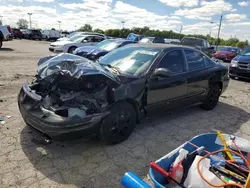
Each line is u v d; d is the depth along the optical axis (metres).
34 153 3.27
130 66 4.10
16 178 2.75
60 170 2.96
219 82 5.61
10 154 3.21
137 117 3.84
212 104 5.64
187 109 5.63
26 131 3.87
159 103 4.14
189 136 4.14
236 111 5.80
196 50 5.15
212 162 2.48
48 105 3.24
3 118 4.30
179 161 2.36
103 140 3.43
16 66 9.84
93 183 2.77
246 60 9.94
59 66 3.48
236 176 2.25
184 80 4.52
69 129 2.99
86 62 3.61
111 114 3.36
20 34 38.59
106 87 3.35
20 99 3.61
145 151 3.53
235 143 2.81
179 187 2.17
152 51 4.36
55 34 40.66
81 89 3.34
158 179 2.22
